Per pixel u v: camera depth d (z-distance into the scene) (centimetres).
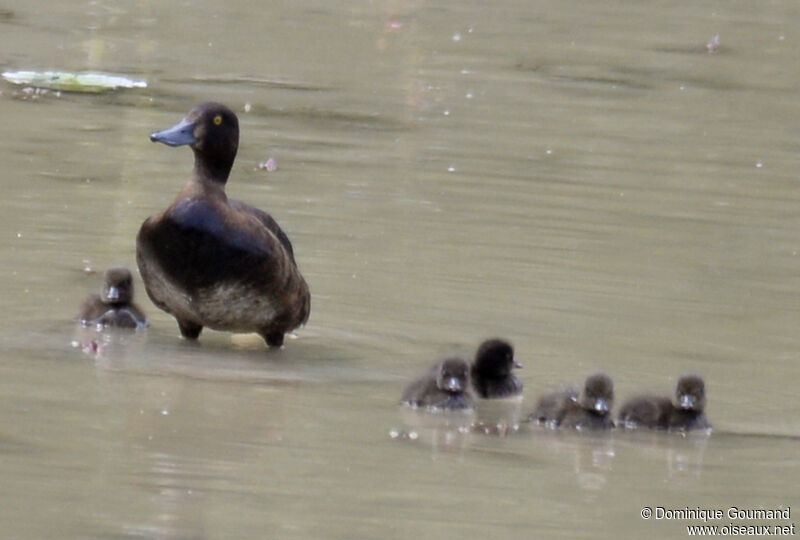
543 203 1814
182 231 1286
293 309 1325
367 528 944
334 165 1938
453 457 1087
